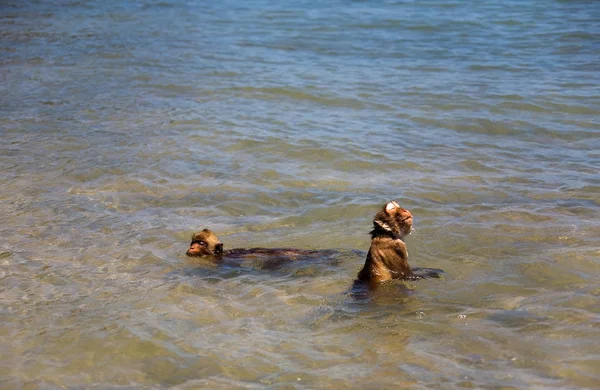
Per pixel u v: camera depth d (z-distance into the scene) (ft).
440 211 33.78
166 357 22.38
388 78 59.11
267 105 53.06
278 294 26.32
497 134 45.75
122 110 52.44
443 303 24.91
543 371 20.52
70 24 85.71
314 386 20.43
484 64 62.23
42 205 35.83
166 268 28.89
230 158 42.42
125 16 90.17
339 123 48.62
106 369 21.88
